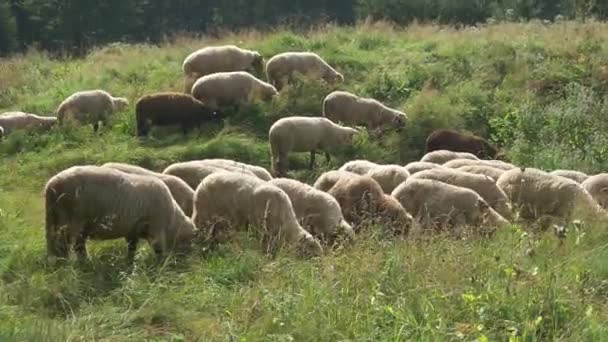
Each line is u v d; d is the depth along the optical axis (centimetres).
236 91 1689
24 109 1875
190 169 1145
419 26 2422
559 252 822
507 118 1744
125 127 1650
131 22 4622
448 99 1805
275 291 752
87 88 1945
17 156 1548
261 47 2122
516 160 1593
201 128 1642
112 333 704
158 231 924
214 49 1850
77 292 793
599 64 1930
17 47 4397
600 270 775
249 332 679
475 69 1948
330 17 4775
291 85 1767
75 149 1564
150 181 925
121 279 822
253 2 4794
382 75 1900
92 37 4538
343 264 788
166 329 722
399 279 736
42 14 4531
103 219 889
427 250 802
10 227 1049
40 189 1388
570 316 669
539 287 696
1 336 656
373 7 3581
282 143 1487
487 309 668
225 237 939
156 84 1925
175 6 4906
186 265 874
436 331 640
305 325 674
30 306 765
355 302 701
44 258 894
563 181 1087
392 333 657
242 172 1127
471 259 768
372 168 1231
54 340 662
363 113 1667
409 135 1684
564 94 1853
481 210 1025
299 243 897
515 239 868
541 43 2056
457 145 1587
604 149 1602
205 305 760
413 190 1049
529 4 3312
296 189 1007
